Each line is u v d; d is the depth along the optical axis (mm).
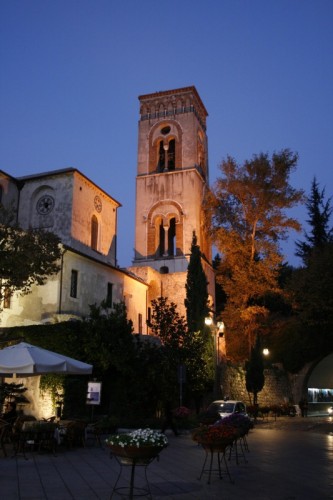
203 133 61250
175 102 57438
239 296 44062
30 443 15070
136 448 8727
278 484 10555
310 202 65438
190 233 51500
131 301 39750
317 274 43031
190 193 52844
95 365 23562
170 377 24625
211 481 10906
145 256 52219
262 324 46938
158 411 25797
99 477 11156
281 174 46156
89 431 19641
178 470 12445
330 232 63812
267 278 43625
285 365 44562
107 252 42375
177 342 25797
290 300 44719
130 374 24203
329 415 46156
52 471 11836
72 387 22891
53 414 22156
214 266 69500
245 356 44656
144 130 57844
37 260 21172
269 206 46188
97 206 41375
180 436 21438
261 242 45625
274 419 35938
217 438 10906
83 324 24109
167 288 47188
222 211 47875
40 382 22875
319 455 15531
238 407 25031
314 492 9734
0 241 21250
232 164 47500
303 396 43844
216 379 36000
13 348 16016
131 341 24406
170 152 57125
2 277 20844
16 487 9875
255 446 17922
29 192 39031
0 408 21344
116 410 24422
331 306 41812
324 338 43281
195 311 33000
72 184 37938
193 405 30766
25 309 28672
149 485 10367
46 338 24000
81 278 31500
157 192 54125
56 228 37375
